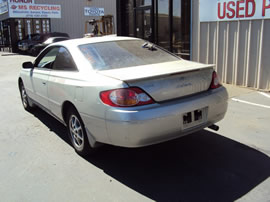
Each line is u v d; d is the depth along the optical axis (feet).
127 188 9.93
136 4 35.12
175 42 30.48
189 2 27.45
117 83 9.86
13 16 78.69
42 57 15.92
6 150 13.30
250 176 10.41
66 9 85.97
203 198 9.21
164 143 13.47
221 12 24.27
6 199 9.52
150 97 9.91
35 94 16.53
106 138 10.43
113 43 13.56
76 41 13.75
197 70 10.97
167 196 9.39
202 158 11.91
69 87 11.88
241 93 21.99
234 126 15.29
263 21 21.36
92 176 10.80
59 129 15.90
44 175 10.97
